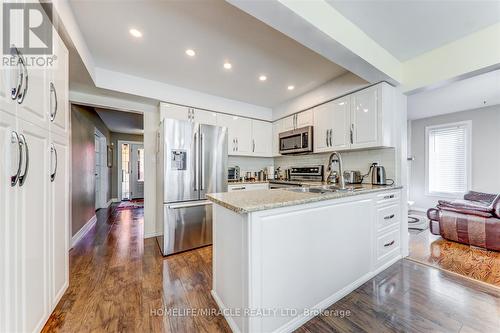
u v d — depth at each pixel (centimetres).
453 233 290
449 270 216
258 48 216
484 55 186
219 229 163
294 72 269
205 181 291
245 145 389
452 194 449
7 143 99
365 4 157
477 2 155
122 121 530
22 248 112
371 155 282
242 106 384
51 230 144
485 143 409
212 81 296
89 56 220
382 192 220
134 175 717
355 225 187
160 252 266
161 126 280
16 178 105
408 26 183
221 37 197
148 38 198
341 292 173
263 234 127
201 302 165
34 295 123
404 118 252
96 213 500
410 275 207
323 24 152
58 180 154
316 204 156
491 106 402
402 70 245
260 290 125
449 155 455
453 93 339
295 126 364
